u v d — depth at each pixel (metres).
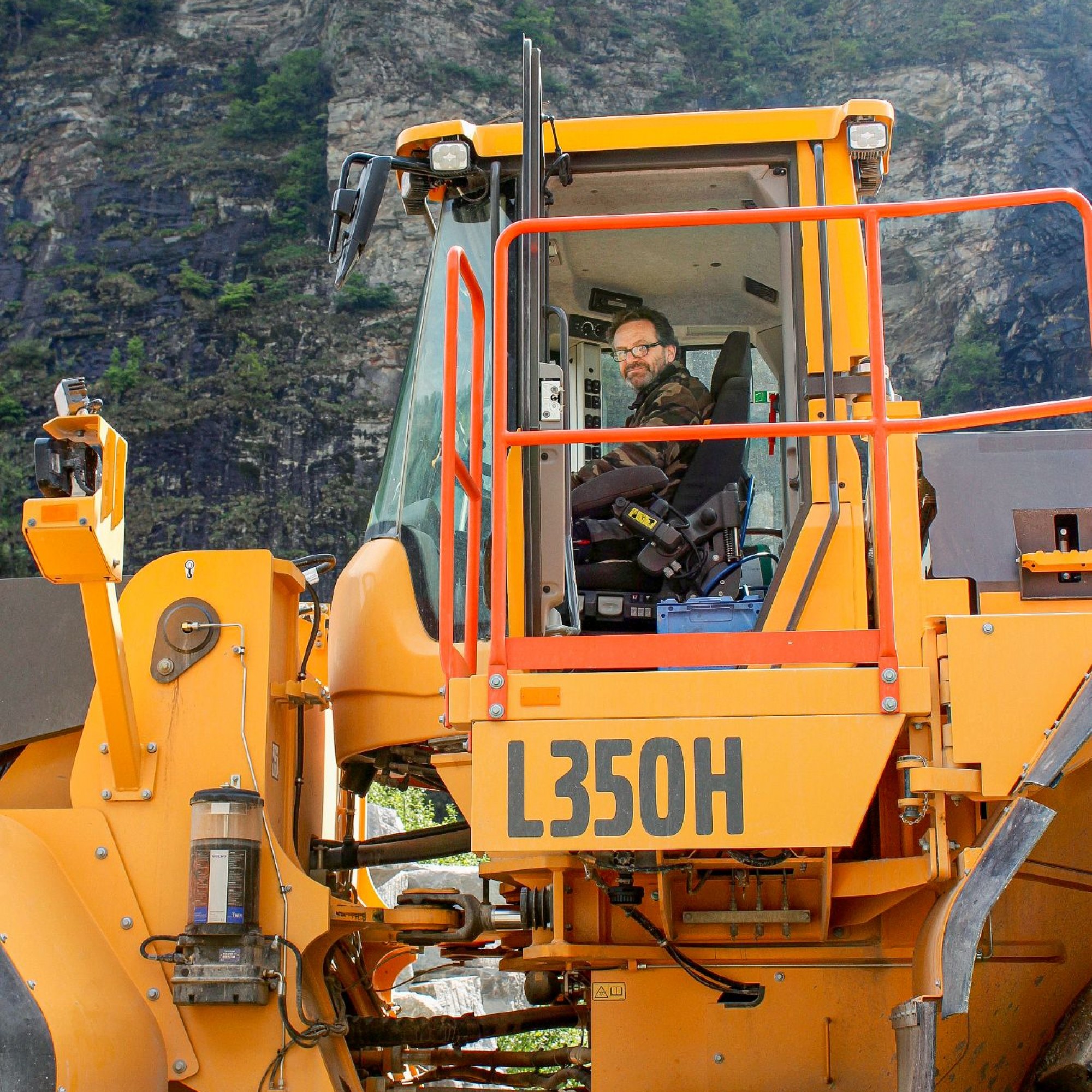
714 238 4.78
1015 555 3.98
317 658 5.56
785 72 55.84
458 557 4.58
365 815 6.38
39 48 55.25
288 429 45.47
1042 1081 3.85
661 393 4.83
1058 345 47.00
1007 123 51.53
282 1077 4.05
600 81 54.91
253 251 50.25
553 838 3.44
